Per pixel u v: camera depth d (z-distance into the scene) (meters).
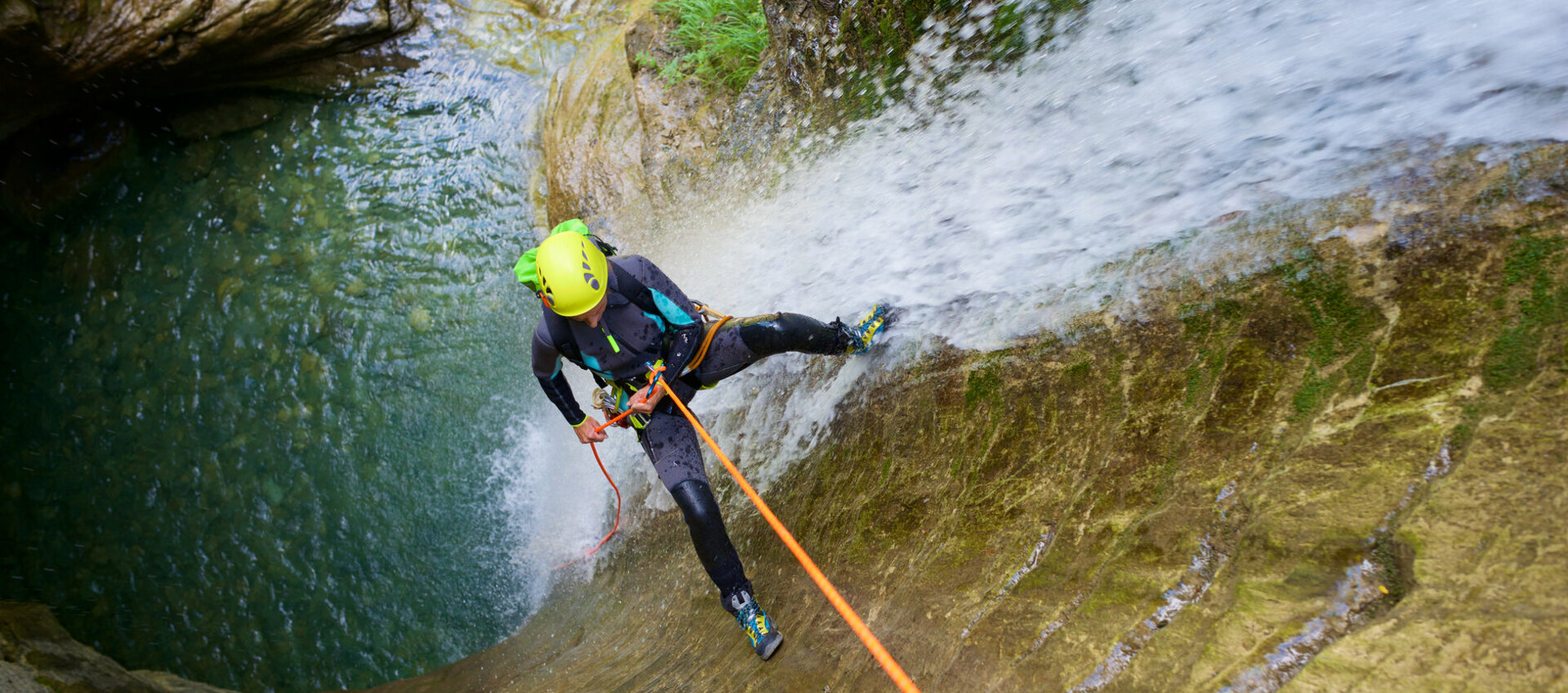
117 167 8.95
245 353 7.61
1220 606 1.79
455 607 6.08
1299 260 2.30
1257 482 1.96
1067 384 2.59
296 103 9.00
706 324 3.05
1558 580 1.39
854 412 3.38
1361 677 1.46
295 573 6.57
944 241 3.44
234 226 8.38
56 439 7.71
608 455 5.57
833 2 4.50
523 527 6.12
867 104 4.37
